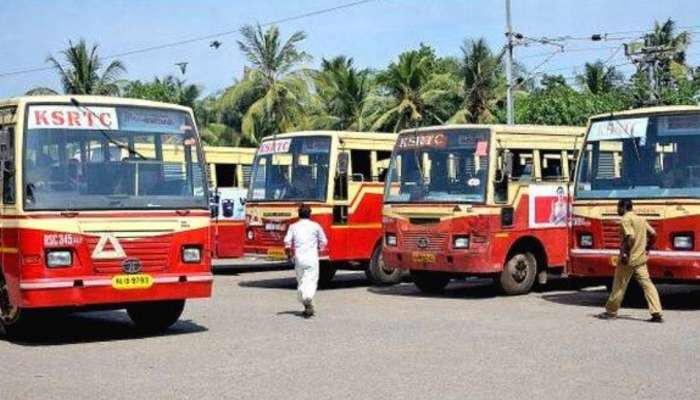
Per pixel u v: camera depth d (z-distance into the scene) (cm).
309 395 873
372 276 2023
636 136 1530
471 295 1800
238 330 1317
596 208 1548
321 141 1967
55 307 1186
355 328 1320
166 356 1105
